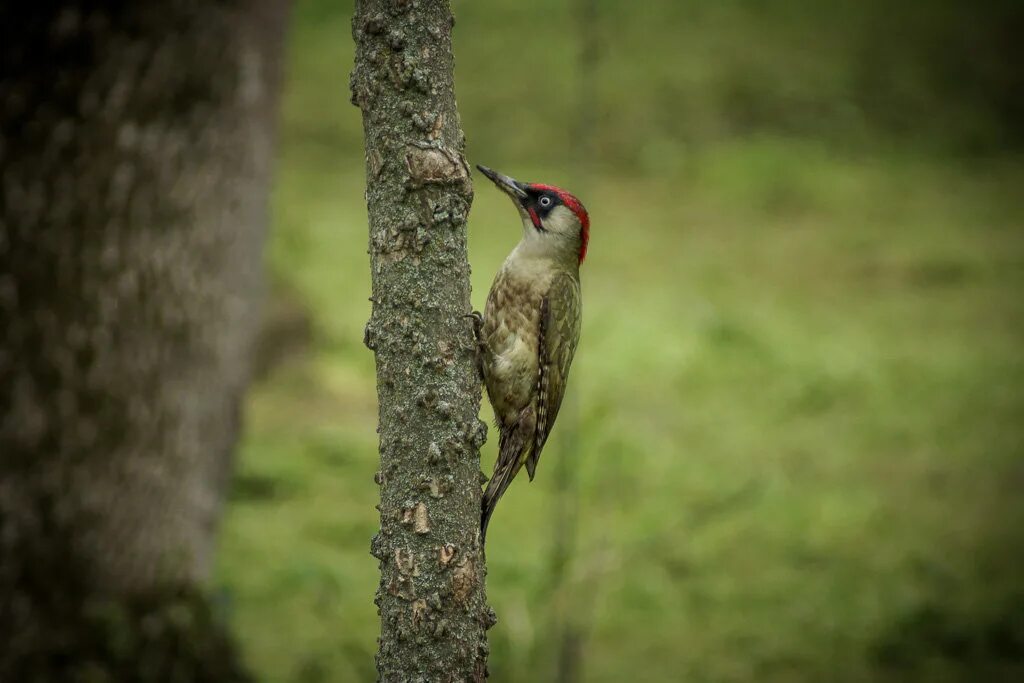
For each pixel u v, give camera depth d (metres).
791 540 13.46
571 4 34.81
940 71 35.16
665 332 19.80
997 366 18.84
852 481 14.99
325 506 13.91
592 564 9.96
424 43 4.23
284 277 19.05
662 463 14.79
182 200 8.83
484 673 4.46
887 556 13.05
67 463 8.67
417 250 4.31
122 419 8.81
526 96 30.78
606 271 23.41
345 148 29.91
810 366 18.53
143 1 8.45
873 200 27.97
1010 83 35.16
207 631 9.23
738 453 15.55
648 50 33.28
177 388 9.05
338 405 17.12
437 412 4.34
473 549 4.42
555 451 14.47
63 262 8.52
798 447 15.98
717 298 21.95
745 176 28.25
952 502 14.49
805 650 11.18
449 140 4.31
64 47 8.34
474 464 4.43
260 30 9.22
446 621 4.35
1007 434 16.45
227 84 8.95
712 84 32.12
